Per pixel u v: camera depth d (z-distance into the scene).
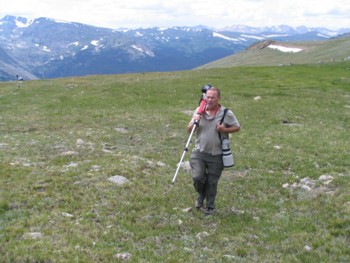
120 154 19.38
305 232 10.95
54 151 19.91
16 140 22.56
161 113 33.28
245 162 18.66
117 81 61.19
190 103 39.09
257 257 9.62
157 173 16.42
